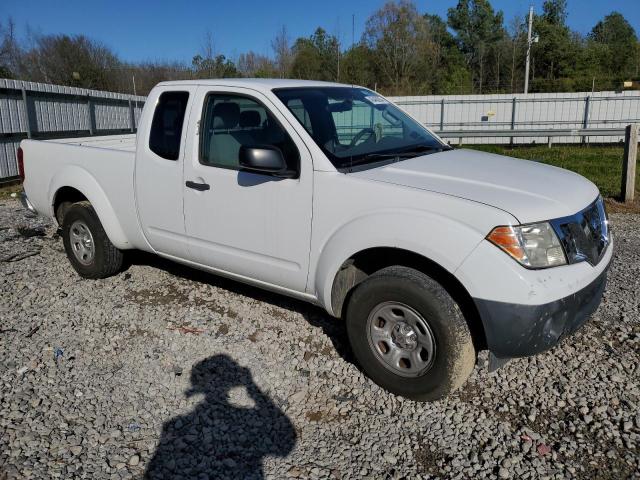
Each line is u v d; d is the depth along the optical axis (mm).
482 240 2988
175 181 4328
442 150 4344
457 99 21344
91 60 35125
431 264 3334
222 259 4207
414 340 3322
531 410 3320
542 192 3305
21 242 6820
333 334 4277
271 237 3836
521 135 13211
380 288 3350
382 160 3832
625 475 2811
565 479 2793
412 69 42188
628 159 8562
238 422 3279
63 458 2971
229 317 4590
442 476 2844
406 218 3184
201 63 35812
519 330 2967
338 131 3984
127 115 16641
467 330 3156
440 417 3295
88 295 5074
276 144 3791
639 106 19812
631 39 54344
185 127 4258
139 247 4953
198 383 3668
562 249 3070
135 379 3721
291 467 2912
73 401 3473
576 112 20359
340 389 3584
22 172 5836
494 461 2938
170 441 3119
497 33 54562
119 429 3213
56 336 4312
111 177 4863
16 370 3820
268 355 3994
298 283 3801
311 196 3584
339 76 40875
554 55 46500
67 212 5371
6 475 2834
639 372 3689
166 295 5047
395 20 41750
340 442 3105
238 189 3938
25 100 12203
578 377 3654
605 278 3455
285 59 42250
